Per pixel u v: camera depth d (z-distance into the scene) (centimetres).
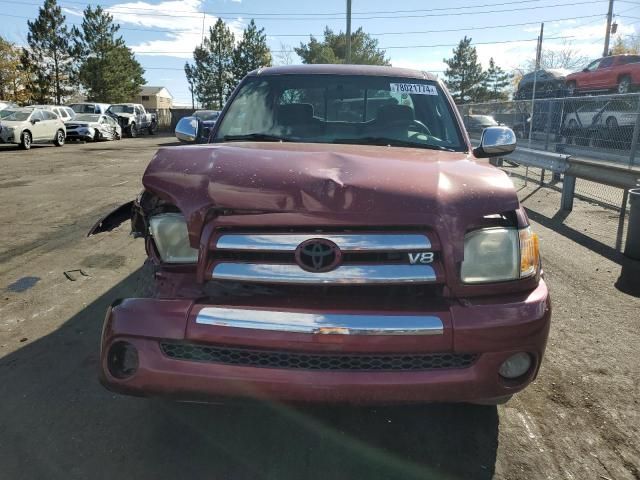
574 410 302
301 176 237
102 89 5012
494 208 237
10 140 2014
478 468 252
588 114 1205
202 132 416
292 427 280
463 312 221
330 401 217
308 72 404
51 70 4944
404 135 368
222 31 5859
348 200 226
